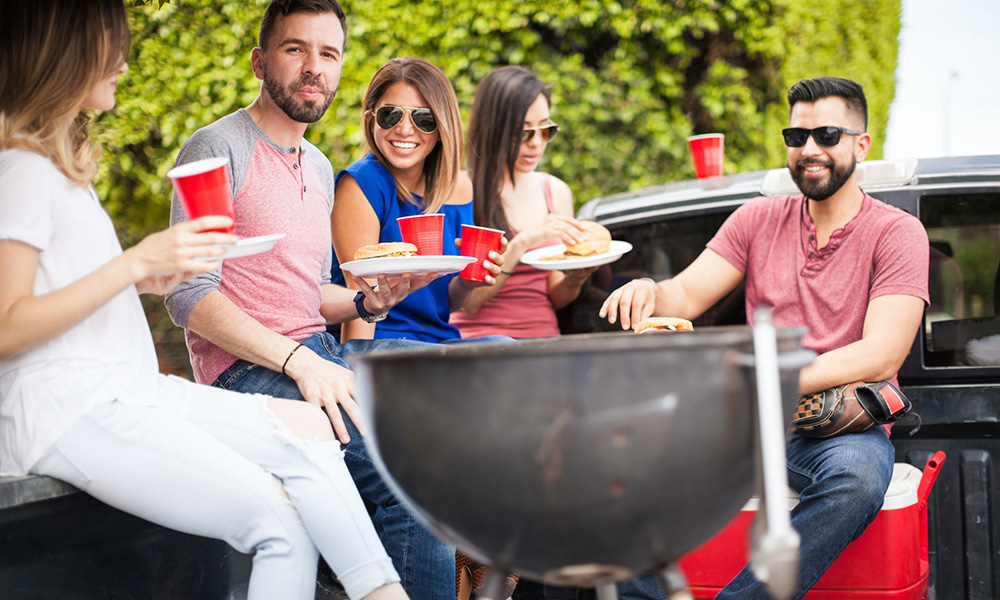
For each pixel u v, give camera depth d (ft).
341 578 5.81
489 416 3.84
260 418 6.23
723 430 3.92
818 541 7.35
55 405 5.35
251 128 7.76
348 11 17.42
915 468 8.36
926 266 8.45
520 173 11.62
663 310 9.68
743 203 10.08
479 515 4.03
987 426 8.47
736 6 18.33
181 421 5.66
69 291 5.04
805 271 9.20
